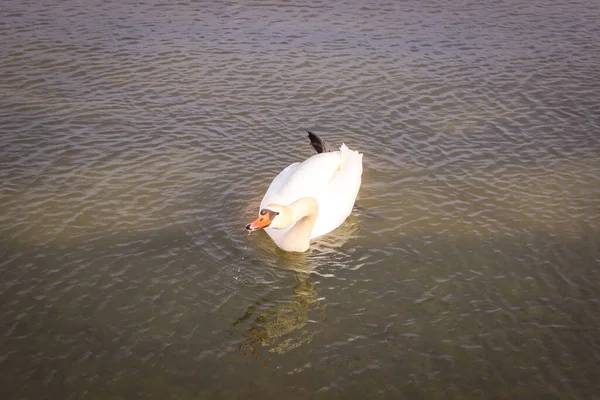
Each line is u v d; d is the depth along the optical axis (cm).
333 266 1280
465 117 1769
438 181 1524
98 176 1475
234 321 1138
